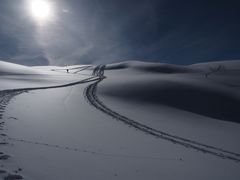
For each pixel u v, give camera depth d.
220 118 53.97
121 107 44.22
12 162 11.26
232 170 18.23
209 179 15.18
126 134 24.39
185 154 20.39
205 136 32.22
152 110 46.09
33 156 12.88
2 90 41.50
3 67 93.19
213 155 22.55
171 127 34.22
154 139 24.38
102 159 15.07
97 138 20.53
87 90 57.69
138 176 13.39
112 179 12.26
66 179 11.01
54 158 13.31
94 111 35.75
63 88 57.59
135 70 134.25
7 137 15.41
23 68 101.56
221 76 121.00
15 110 25.05
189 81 79.62
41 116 24.77
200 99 60.75
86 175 12.03
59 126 22.08
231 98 65.81
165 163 16.67
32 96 39.34
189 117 44.97
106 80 79.50
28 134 17.34
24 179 9.61
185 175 14.97
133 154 17.59
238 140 32.91
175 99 58.00
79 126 23.91
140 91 59.81
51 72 103.69
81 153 15.41
